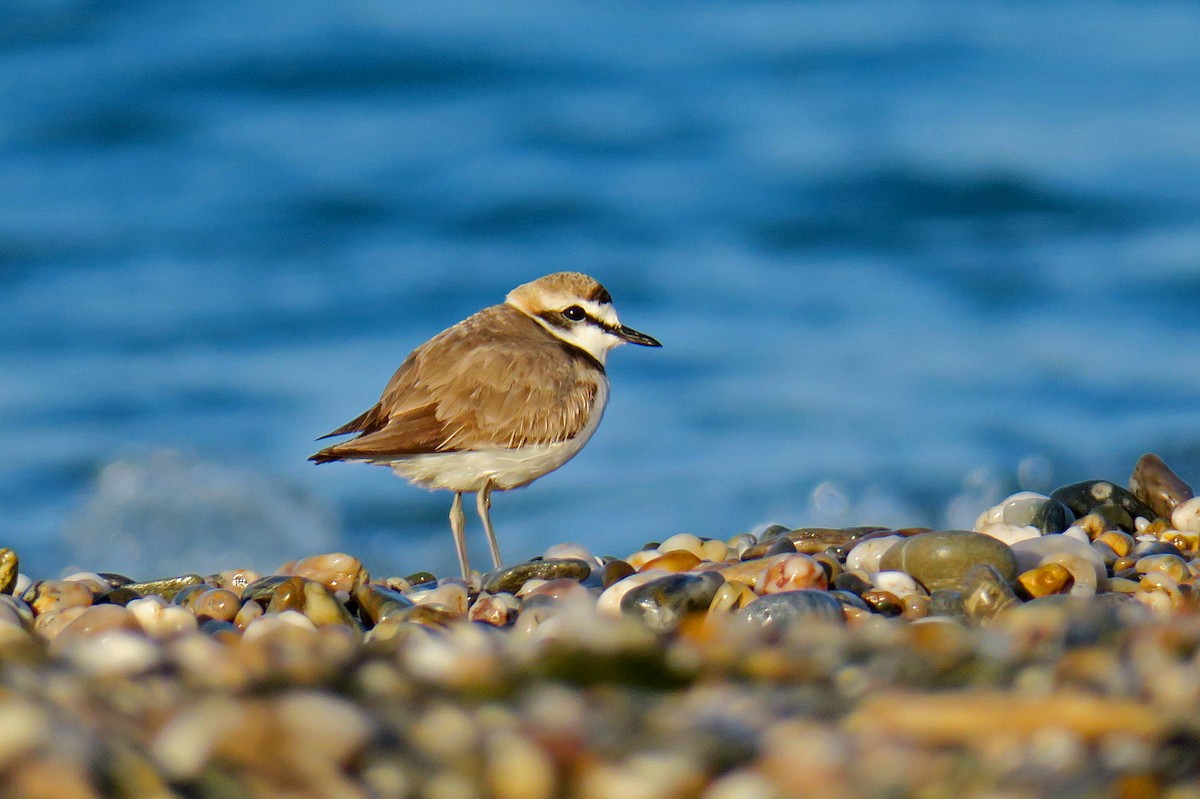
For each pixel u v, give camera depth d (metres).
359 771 4.47
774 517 15.64
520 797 4.42
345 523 15.95
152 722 4.70
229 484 16.45
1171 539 8.80
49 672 5.22
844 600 7.09
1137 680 4.99
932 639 5.82
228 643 6.67
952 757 4.49
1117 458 16.34
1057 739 4.53
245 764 4.42
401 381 9.74
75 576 8.69
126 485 16.45
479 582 8.48
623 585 7.30
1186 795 4.18
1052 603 6.45
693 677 5.35
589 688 5.28
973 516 15.76
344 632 6.95
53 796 4.06
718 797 4.38
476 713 4.98
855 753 4.54
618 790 4.43
